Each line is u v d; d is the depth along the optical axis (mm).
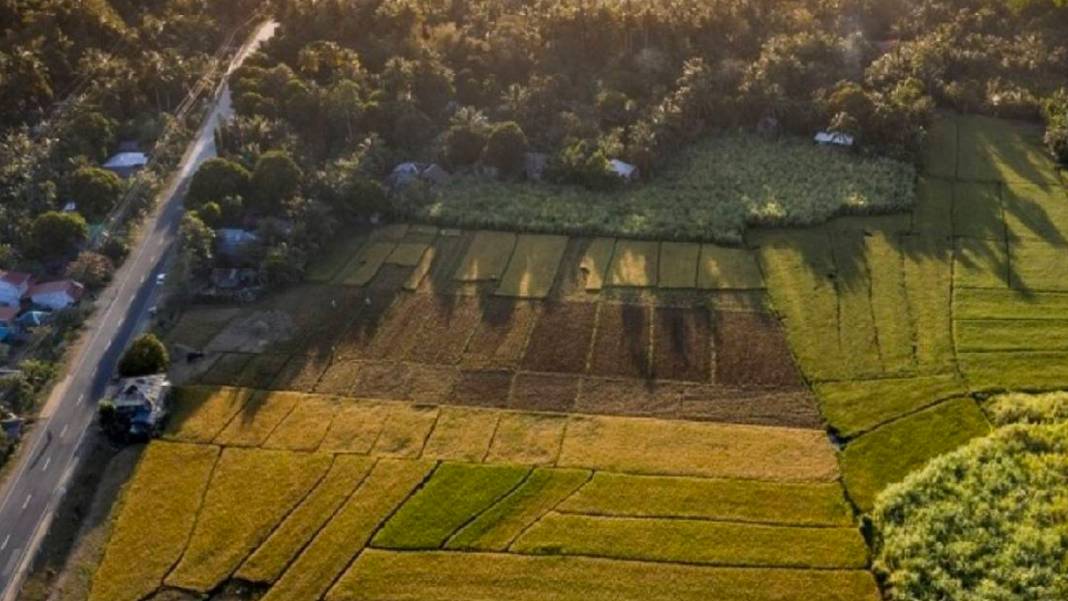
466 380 114688
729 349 117938
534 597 87250
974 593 84438
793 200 144125
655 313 124250
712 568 89688
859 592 86750
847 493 97500
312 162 152500
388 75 167750
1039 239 136125
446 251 137625
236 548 92562
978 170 152875
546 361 117250
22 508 97688
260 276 130250
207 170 142500
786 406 109438
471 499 97750
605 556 91312
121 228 140500
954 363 114125
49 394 112188
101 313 125312
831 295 126062
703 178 151250
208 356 118438
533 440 105625
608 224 140625
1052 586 84188
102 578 89812
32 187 142250
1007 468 96438
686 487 98750
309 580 89375
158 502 97688
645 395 111812
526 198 148000
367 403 111250
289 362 117750
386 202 144750
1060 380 110562
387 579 89188
